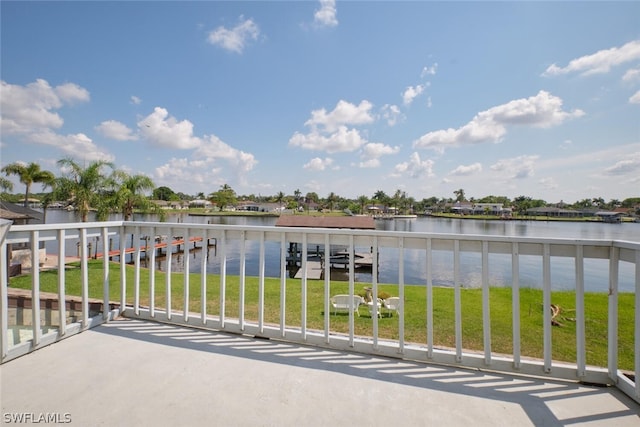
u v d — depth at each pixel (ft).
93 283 23.02
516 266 7.07
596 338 12.23
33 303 7.95
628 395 6.24
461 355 7.41
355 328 13.03
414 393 6.37
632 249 6.04
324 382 6.74
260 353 8.05
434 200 399.85
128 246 83.76
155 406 5.81
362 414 5.69
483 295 7.27
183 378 6.79
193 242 100.42
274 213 288.51
